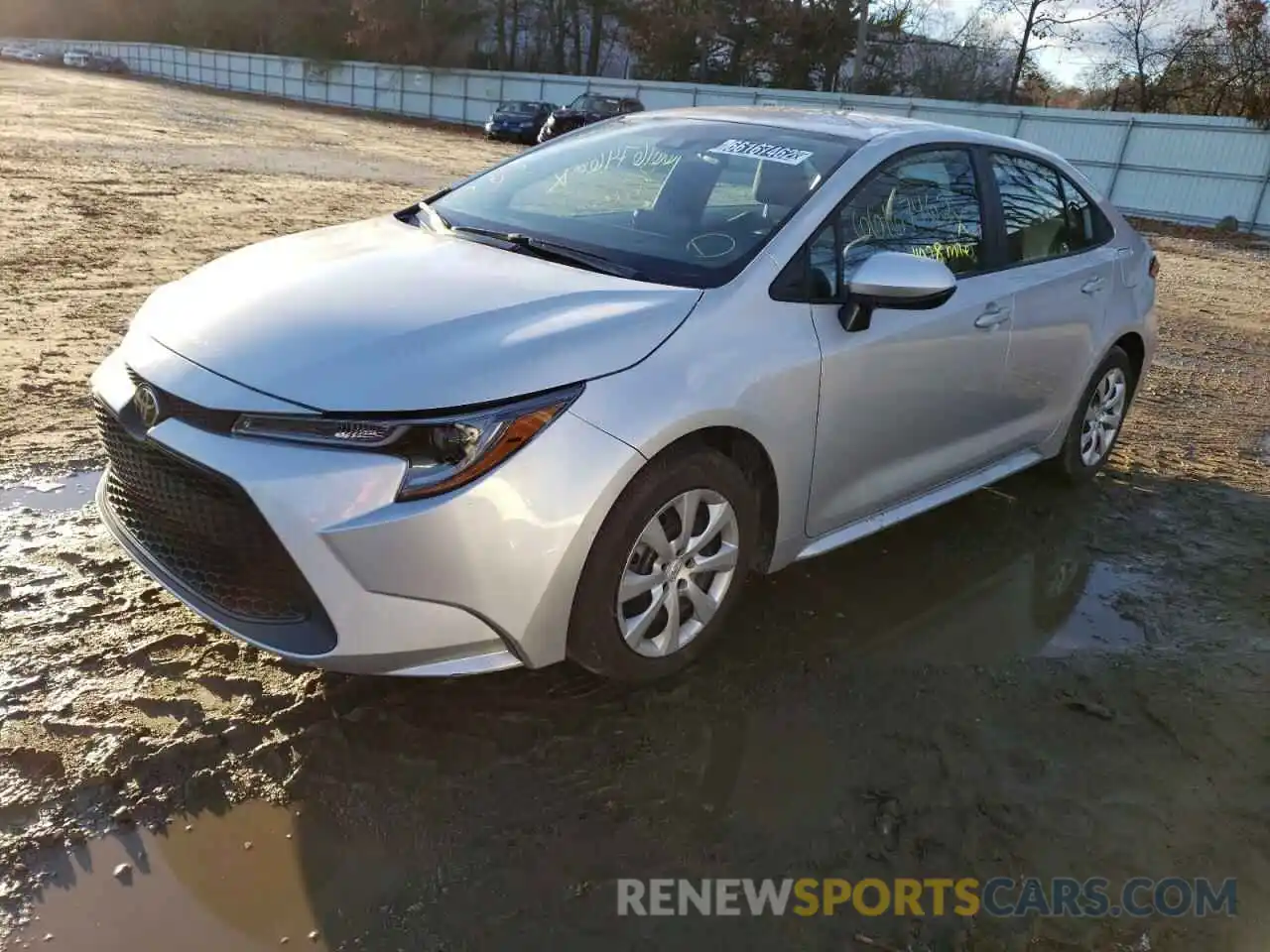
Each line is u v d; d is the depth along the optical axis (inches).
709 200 138.6
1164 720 127.7
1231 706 132.0
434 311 109.7
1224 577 169.2
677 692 122.6
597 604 107.7
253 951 84.4
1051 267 172.9
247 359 102.8
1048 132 1099.3
